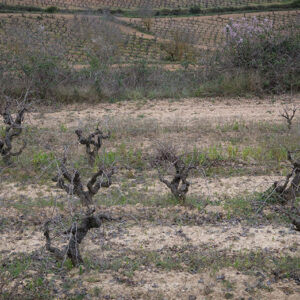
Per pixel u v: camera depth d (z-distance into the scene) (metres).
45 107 15.75
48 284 5.78
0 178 9.33
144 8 49.88
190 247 6.71
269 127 12.95
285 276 5.96
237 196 8.56
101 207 8.03
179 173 8.26
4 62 18.81
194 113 14.84
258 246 6.72
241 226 7.39
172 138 12.19
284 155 10.61
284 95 16.92
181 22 51.50
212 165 10.34
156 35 43.59
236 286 5.72
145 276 5.98
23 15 44.78
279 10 57.56
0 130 12.70
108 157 10.27
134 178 9.73
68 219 7.48
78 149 11.09
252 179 9.53
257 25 20.41
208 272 6.04
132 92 17.23
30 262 6.27
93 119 14.09
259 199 8.24
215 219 7.64
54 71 17.00
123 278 5.93
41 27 31.58
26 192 8.95
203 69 19.09
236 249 6.64
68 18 46.25
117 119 13.87
